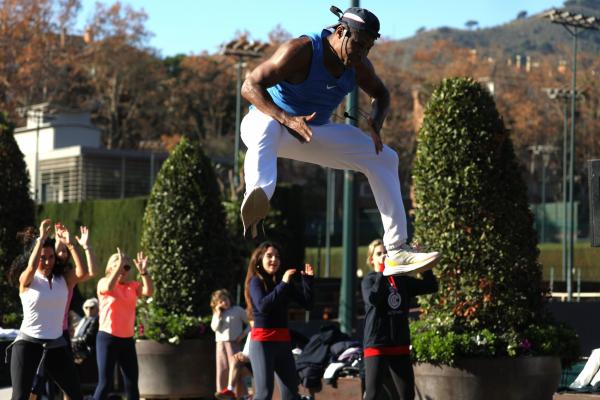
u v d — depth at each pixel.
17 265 9.79
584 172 96.19
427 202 11.32
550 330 11.00
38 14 99.94
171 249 15.74
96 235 32.75
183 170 16.05
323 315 34.50
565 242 43.62
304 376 12.66
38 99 100.31
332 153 5.52
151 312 15.23
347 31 5.18
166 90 109.19
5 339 15.55
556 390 11.63
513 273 11.06
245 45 43.53
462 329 11.02
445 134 11.29
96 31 106.62
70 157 58.25
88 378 16.64
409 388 9.50
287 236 31.89
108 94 108.31
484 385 10.68
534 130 98.50
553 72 110.06
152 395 15.11
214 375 15.34
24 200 17.83
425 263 6.00
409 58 124.69
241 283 30.08
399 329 9.48
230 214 30.56
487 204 11.10
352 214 17.03
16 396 9.27
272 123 5.13
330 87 5.31
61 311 9.42
